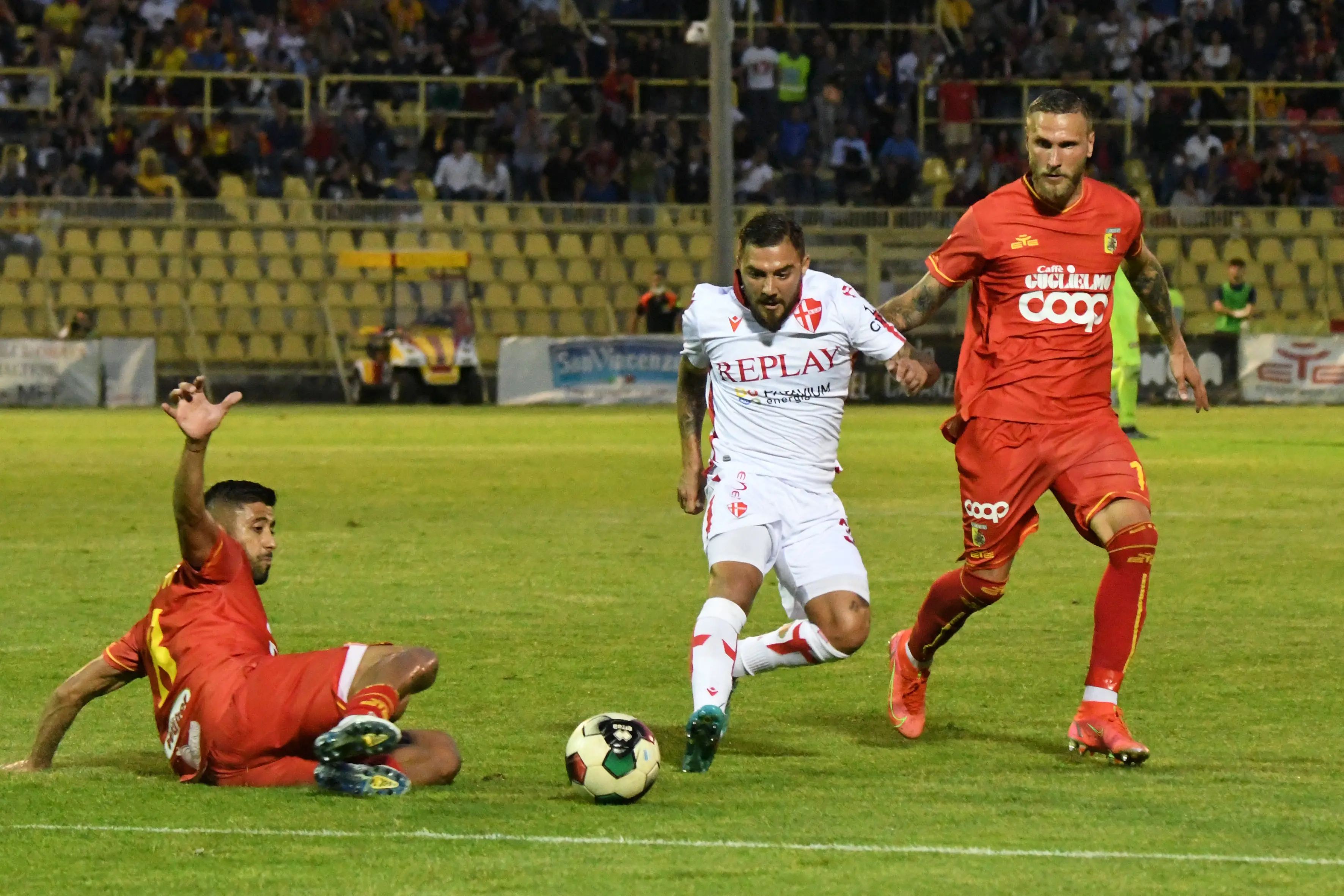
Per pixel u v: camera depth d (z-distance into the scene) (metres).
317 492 57.25
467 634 30.70
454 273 129.75
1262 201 140.88
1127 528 21.41
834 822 17.23
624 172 137.38
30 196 130.38
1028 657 28.61
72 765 20.30
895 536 45.69
